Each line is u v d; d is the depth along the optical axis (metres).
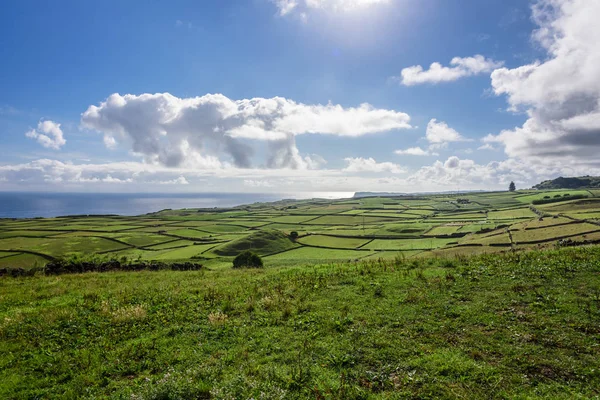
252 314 14.62
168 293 18.81
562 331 10.91
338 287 17.61
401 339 11.22
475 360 9.70
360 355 10.38
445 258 22.91
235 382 9.10
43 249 102.44
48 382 10.02
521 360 9.50
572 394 7.93
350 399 8.30
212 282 21.64
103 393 9.35
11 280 27.41
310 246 106.31
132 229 150.50
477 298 14.27
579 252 20.11
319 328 12.56
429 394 8.34
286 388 8.93
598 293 13.48
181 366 10.49
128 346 12.01
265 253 97.00
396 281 17.69
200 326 13.58
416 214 190.25
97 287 22.58
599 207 127.25
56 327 14.16
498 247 70.06
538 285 15.10
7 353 11.95
